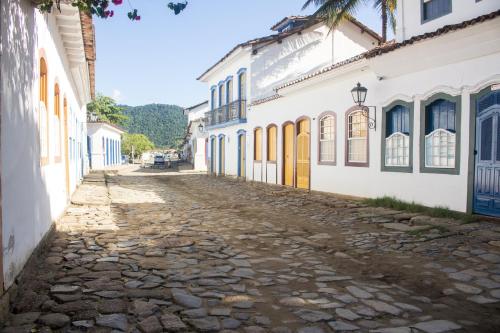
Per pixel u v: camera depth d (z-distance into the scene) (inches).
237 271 218.4
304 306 169.2
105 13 183.2
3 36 162.4
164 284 192.5
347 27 847.1
